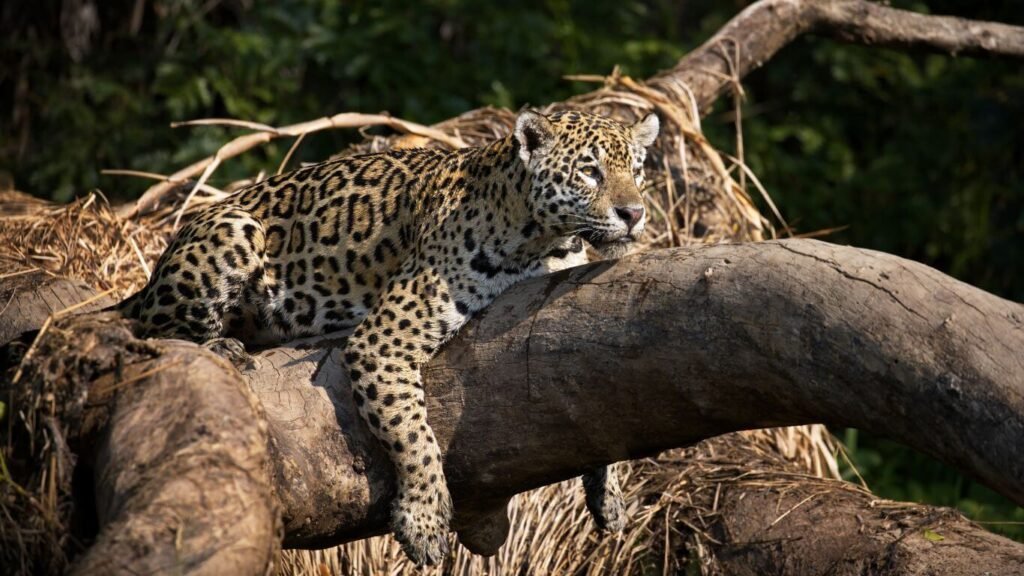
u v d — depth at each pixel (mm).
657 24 24062
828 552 10531
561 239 9633
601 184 9281
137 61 21391
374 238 9859
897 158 21188
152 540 6398
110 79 20938
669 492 12055
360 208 9953
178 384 7355
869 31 16656
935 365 6848
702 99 15703
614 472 10031
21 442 7629
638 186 9859
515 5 21094
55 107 20719
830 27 16703
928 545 9969
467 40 22266
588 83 20109
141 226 13312
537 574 11633
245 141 13531
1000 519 15039
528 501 11828
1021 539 14445
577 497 12070
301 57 20516
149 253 13023
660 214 14211
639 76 20328
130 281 12547
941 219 20766
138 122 20750
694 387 7914
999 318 6844
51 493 7270
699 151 14883
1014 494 6664
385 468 8789
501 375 8617
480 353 8758
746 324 7586
